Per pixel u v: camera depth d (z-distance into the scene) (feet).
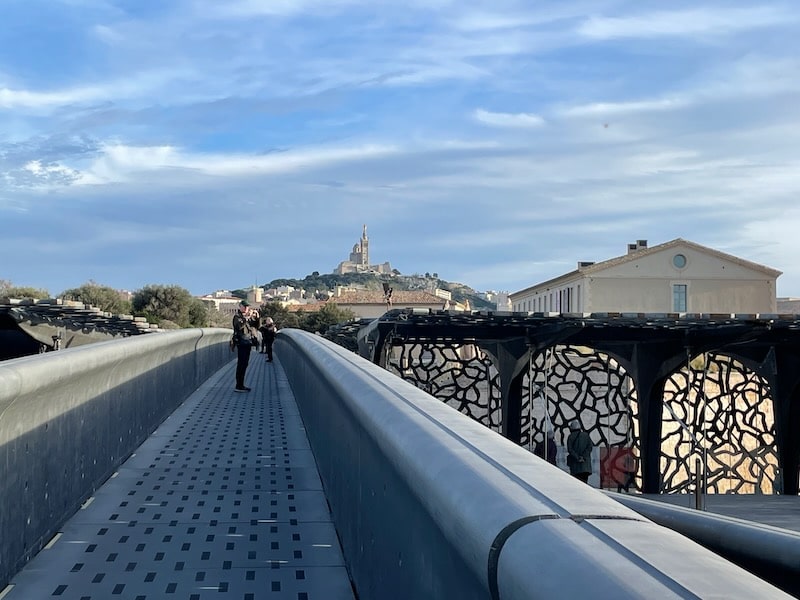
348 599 12.05
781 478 68.03
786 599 2.95
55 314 55.21
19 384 11.38
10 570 12.50
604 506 4.37
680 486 69.36
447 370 69.31
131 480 20.15
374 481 9.95
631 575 3.26
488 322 56.59
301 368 32.07
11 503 12.53
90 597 12.01
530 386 66.85
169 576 13.05
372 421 8.73
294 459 23.15
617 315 55.06
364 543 11.03
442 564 6.06
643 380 67.51
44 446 14.39
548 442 69.56
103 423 19.60
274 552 14.39
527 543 3.93
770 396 71.82
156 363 28.32
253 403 37.63
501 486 4.85
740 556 9.28
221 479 20.43
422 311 55.21
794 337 57.88
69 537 15.07
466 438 6.37
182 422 30.63
